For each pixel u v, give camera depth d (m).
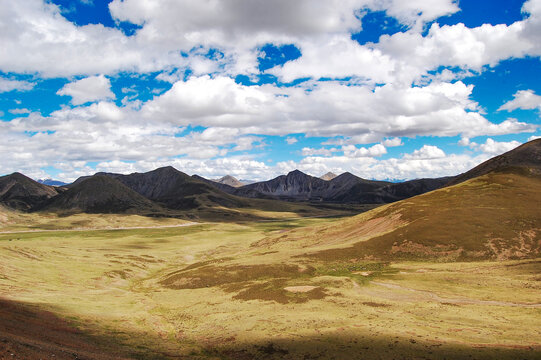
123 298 76.50
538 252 86.50
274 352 39.69
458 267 79.56
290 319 50.56
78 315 55.88
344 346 38.88
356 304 56.59
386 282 71.94
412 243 100.06
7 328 39.66
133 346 44.00
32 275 89.56
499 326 42.50
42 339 38.75
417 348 36.53
